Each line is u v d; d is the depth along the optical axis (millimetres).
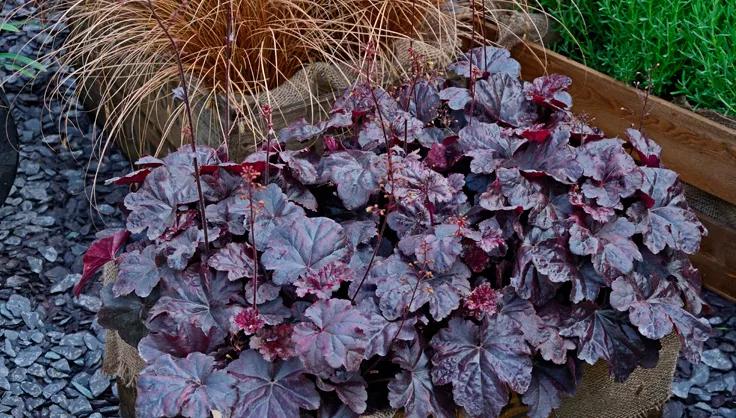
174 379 1427
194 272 1560
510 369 1489
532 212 1618
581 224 1620
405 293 1521
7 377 1950
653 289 1596
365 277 1535
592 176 1643
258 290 1527
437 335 1519
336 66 1939
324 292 1484
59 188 2324
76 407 1906
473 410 1477
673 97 2154
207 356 1452
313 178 1647
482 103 1793
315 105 1954
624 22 2107
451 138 1726
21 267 2150
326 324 1454
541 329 1553
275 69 1997
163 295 1546
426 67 1962
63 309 2074
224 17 1972
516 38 2188
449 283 1542
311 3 2012
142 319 1566
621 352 1561
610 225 1618
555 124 1770
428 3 2016
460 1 2184
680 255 1670
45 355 1989
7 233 2219
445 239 1553
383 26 2072
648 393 1720
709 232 2033
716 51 2014
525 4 2189
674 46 2088
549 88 1818
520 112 1791
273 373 1454
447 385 1515
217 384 1428
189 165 1661
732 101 2016
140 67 2084
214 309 1529
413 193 1585
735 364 1959
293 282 1507
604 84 2102
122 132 2340
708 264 2055
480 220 1647
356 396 1462
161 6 2023
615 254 1570
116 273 1677
